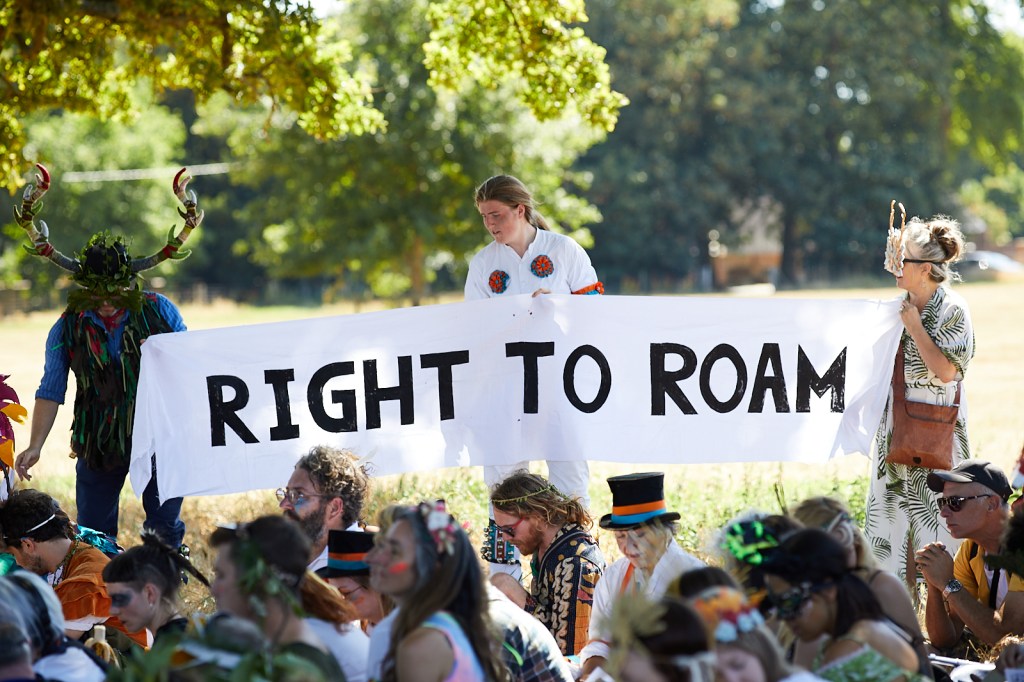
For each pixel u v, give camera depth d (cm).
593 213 3338
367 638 461
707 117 6744
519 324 726
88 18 1172
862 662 396
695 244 7081
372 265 3306
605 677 511
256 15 1127
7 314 5153
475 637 410
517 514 604
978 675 510
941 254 688
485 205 741
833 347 727
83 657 441
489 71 1295
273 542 407
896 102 6719
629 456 731
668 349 730
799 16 6712
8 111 1288
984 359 2433
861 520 869
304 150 3183
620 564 575
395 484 1051
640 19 6519
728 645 365
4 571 579
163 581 504
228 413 702
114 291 707
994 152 7100
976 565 609
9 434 705
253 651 381
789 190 6775
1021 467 639
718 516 888
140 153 5269
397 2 3103
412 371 721
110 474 732
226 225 6819
